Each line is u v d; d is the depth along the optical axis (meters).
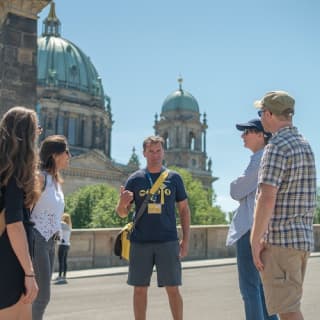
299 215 6.42
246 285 8.12
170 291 9.03
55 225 8.02
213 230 30.80
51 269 8.09
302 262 6.53
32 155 5.71
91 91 150.00
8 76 20.92
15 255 5.54
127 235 9.41
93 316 11.80
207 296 14.77
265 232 6.50
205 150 160.88
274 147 6.42
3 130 5.67
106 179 126.88
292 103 6.77
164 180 9.25
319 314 11.46
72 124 144.00
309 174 6.50
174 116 159.38
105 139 151.25
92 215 92.94
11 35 21.23
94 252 25.83
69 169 121.62
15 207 5.49
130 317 11.67
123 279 20.22
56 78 144.25
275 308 6.39
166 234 9.05
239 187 8.48
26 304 5.62
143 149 9.55
